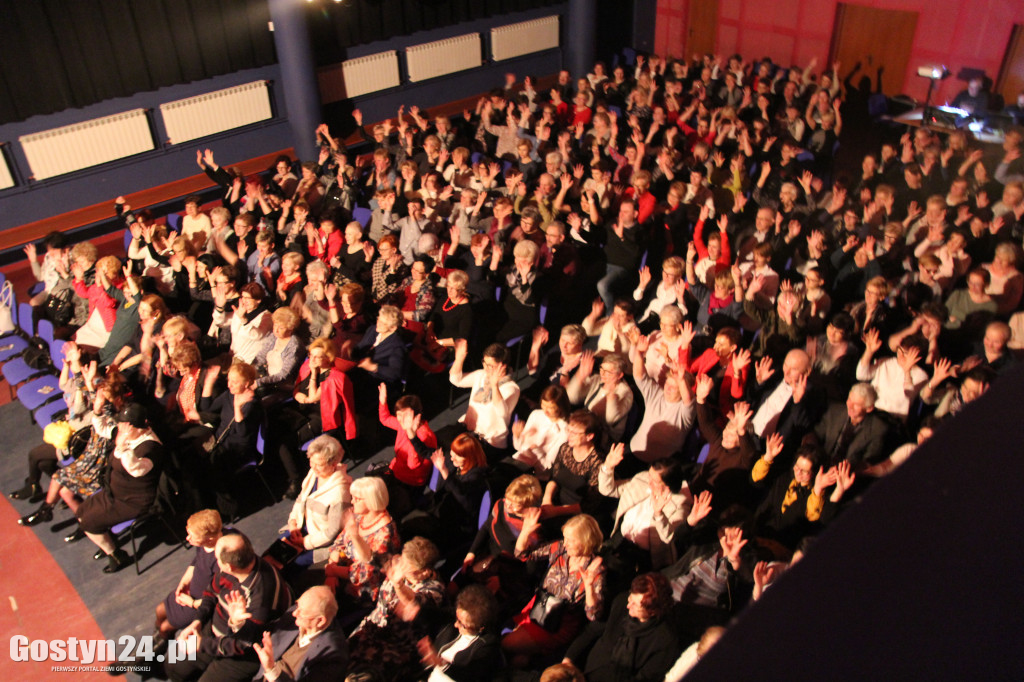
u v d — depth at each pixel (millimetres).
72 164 9789
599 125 9352
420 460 4773
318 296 6117
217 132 10953
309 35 10766
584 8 13938
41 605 4762
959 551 455
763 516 4125
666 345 5250
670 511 3984
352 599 4188
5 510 5512
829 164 8977
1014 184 6531
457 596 3809
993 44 10750
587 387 5176
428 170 8938
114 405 4887
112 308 6238
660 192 8461
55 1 9047
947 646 403
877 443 4293
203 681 3828
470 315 5816
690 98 11547
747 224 7215
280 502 5398
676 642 3406
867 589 440
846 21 12453
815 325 5586
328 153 8898
